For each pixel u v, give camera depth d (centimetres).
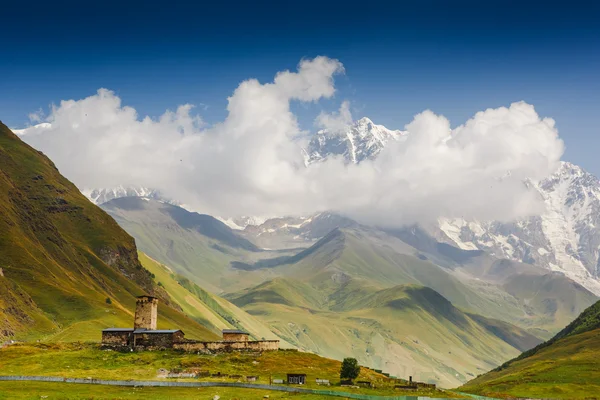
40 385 18650
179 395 18138
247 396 18388
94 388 18625
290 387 19550
